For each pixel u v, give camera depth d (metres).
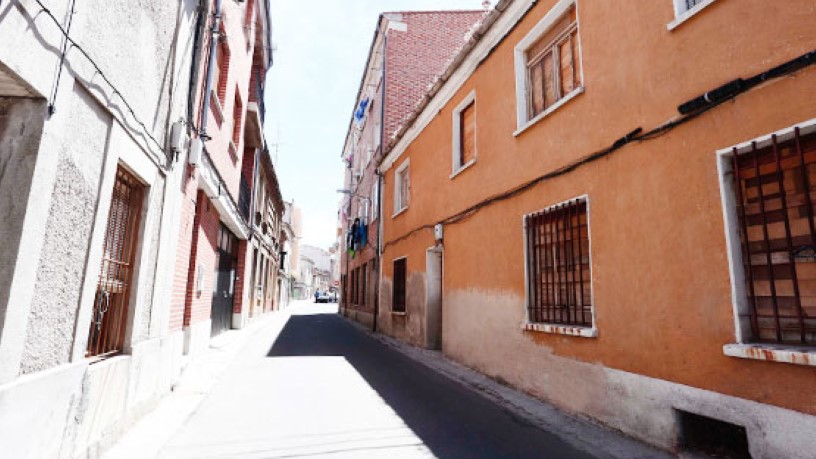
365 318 16.95
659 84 4.18
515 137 6.63
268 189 19.27
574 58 5.74
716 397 3.38
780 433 2.95
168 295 5.35
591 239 4.88
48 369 2.82
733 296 3.33
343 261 25.56
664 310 3.90
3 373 2.36
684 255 3.76
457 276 8.38
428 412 5.13
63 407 2.93
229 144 9.08
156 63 4.53
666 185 3.99
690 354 3.63
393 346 10.96
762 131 3.25
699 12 3.83
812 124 2.97
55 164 2.75
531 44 6.67
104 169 3.43
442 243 9.26
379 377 7.15
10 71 2.29
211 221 9.15
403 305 12.12
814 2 3.03
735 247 3.41
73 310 3.12
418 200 11.08
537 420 4.81
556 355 5.30
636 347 4.17
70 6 2.83
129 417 4.22
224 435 4.22
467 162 8.46
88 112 3.16
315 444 4.02
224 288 12.37
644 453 3.77
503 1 6.82
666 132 4.04
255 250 17.19
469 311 7.74
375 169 16.17
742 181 3.51
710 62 3.70
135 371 4.31
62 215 2.91
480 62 7.93
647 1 4.40
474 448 3.97
